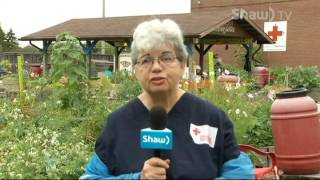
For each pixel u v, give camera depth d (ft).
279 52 117.08
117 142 11.41
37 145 24.22
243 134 23.72
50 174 18.67
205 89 29.43
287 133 22.45
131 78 46.39
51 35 94.32
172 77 11.19
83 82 33.06
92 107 30.94
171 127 11.22
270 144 27.30
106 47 131.75
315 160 22.43
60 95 32.78
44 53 95.71
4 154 23.34
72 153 22.00
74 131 27.25
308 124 22.35
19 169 19.38
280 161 22.74
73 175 19.48
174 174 10.92
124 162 11.23
